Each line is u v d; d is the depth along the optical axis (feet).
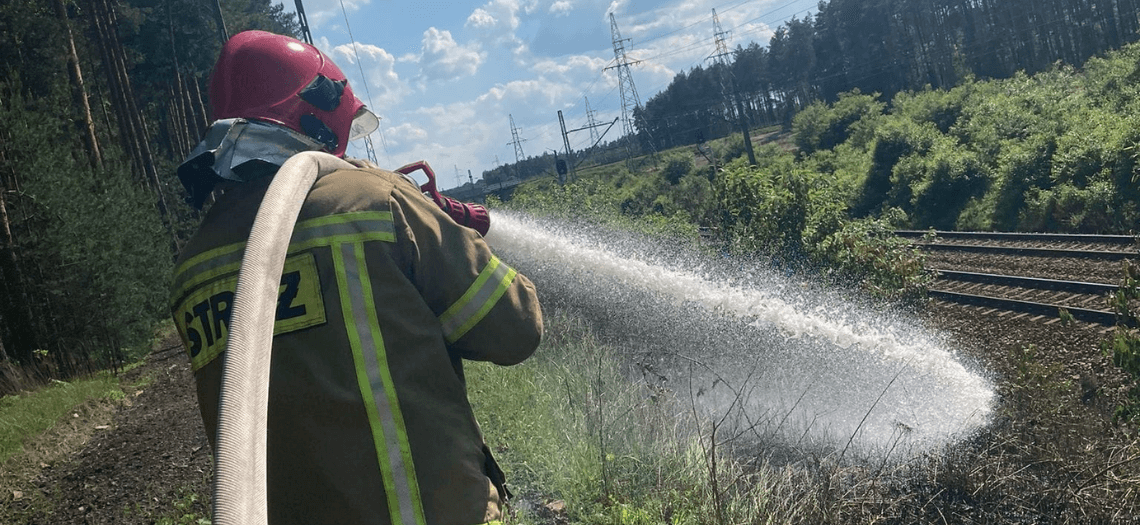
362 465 4.15
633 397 18.86
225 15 121.60
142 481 23.22
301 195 4.29
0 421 32.71
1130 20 243.19
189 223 92.63
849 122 164.96
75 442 31.01
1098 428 18.83
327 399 4.18
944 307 37.27
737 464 15.85
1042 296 38.29
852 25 337.31
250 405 3.15
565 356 23.39
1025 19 268.21
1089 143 67.46
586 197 52.60
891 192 95.30
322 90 5.24
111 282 53.36
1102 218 59.21
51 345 49.78
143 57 106.22
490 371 23.25
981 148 90.02
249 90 5.15
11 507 23.53
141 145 91.50
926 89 157.38
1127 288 20.18
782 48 427.33
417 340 4.41
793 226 36.70
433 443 4.29
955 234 65.67
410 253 4.57
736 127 431.02
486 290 4.73
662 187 141.49
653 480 15.20
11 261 49.21
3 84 51.75
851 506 15.17
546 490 15.46
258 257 3.73
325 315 4.29
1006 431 18.80
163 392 40.16
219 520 2.73
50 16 68.33
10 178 49.80
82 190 57.06
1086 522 15.05
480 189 309.83
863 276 33.99
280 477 4.23
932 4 309.22
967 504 15.83
